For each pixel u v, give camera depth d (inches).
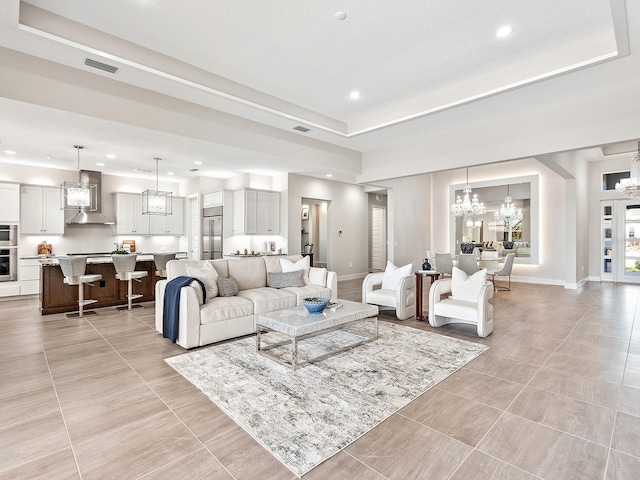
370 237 445.7
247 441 82.1
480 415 94.0
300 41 132.8
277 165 265.7
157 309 171.0
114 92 155.3
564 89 163.0
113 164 268.5
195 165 269.7
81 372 122.0
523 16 116.9
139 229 326.0
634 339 162.6
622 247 361.4
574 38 131.2
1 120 156.0
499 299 263.9
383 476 70.4
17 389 108.9
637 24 114.0
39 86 135.9
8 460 75.0
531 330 177.8
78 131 174.2
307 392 106.7
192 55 145.3
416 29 124.4
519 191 362.3
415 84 171.9
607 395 106.0
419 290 196.4
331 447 79.7
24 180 271.7
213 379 116.0
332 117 224.8
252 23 121.2
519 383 114.3
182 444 80.9
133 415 93.6
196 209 329.4
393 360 134.0
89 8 114.0
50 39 117.2
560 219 335.9
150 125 167.9
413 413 94.9
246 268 197.5
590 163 378.0
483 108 186.5
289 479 69.5
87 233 308.7
